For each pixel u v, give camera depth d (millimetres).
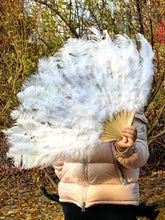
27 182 5844
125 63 1950
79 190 1928
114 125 1785
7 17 5000
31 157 2035
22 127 2088
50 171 6039
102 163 1909
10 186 5660
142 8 4582
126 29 4730
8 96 4980
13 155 2090
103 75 1933
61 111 1944
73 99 1927
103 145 1894
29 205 4969
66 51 2225
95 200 1897
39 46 5062
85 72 2035
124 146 1738
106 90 1843
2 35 5238
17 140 2084
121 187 1895
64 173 2014
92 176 1921
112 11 4812
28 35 5145
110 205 1900
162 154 6312
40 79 2180
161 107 5246
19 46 4965
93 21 4746
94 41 2271
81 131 1843
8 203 5059
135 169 1965
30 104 2088
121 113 1783
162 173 6000
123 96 1804
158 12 4465
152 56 1988
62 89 2031
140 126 1938
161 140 6184
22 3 5133
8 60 5098
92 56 2129
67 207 2014
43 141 1984
